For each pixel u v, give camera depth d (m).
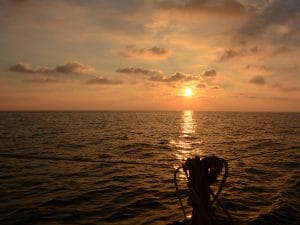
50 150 33.34
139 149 35.00
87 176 19.97
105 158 28.11
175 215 12.49
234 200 14.23
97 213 12.71
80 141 43.47
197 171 5.73
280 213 12.34
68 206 13.57
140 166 23.70
